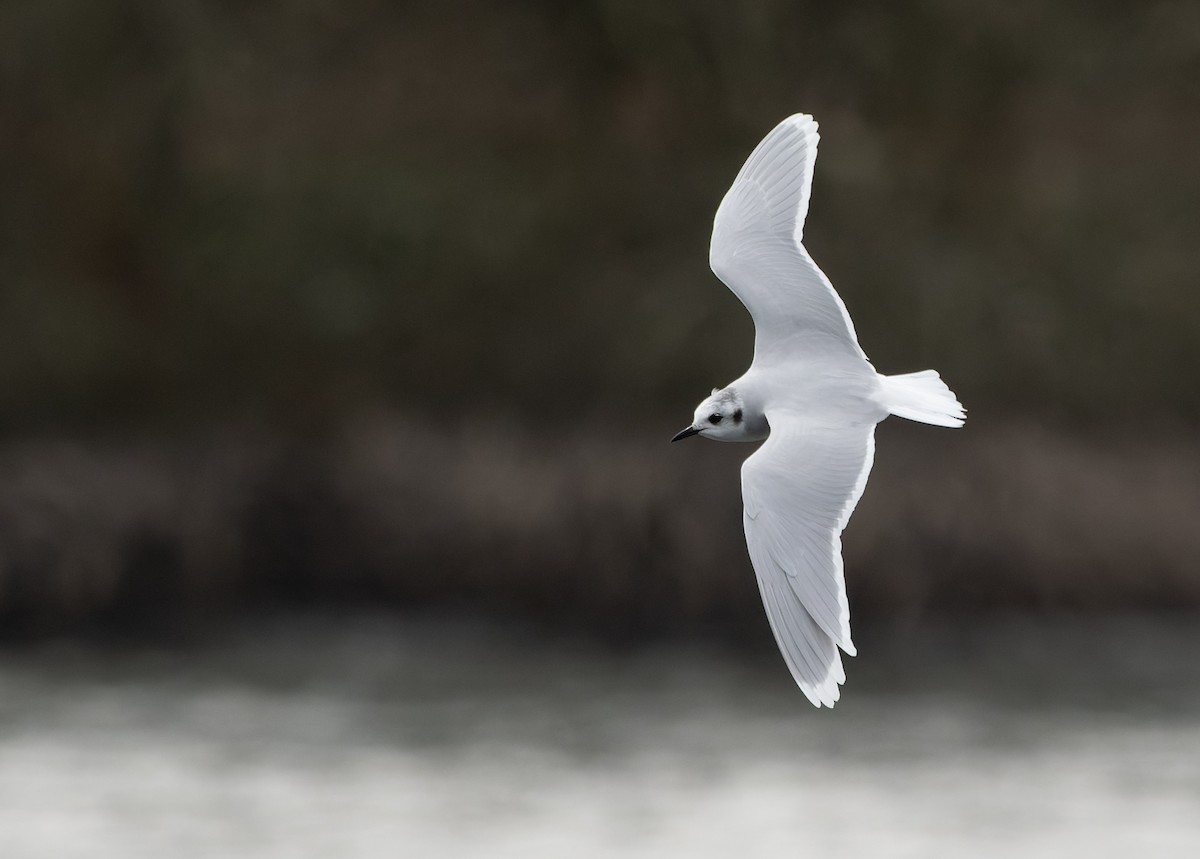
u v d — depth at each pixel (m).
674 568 18.20
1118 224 22.03
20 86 21.45
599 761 13.59
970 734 14.44
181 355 21.86
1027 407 20.83
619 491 18.56
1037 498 18.64
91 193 21.78
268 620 18.20
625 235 22.14
